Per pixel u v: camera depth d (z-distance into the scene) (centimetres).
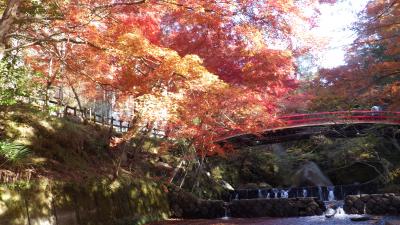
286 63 1238
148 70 1041
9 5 817
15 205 849
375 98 1578
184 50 1243
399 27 1383
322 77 1518
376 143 2467
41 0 949
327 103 1994
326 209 1725
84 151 1416
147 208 1509
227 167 2664
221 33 1083
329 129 2136
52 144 1227
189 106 1167
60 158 1226
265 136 2198
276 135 2216
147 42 916
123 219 1296
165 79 996
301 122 2067
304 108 2248
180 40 1230
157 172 1884
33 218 891
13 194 856
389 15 1369
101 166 1442
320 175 2506
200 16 952
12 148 905
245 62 1254
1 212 802
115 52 912
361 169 2503
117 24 975
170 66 920
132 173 1609
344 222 1412
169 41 1252
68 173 1168
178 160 1947
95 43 945
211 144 1764
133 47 901
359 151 2530
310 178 2484
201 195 1978
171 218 1675
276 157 2884
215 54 1235
